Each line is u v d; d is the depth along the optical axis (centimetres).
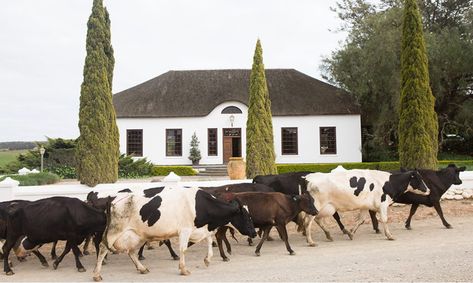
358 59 3334
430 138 1692
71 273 921
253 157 1773
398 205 1600
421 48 1719
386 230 1159
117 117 3559
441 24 3422
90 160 1498
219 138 3597
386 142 3412
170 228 878
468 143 3653
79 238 957
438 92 3114
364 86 3275
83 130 1520
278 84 3900
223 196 1040
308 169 3281
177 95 3756
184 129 3609
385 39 3052
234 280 796
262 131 1792
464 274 767
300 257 988
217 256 1045
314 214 1073
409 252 973
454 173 1301
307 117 3588
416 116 1680
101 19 1596
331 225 1396
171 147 3619
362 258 937
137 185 1453
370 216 1404
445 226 1270
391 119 3216
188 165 3578
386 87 3170
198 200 902
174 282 802
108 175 1540
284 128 3606
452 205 1572
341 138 3569
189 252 1109
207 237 941
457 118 3281
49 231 937
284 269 870
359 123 3562
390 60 3069
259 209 1026
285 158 3581
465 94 3391
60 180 2719
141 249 1041
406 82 1720
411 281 735
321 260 940
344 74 3481
